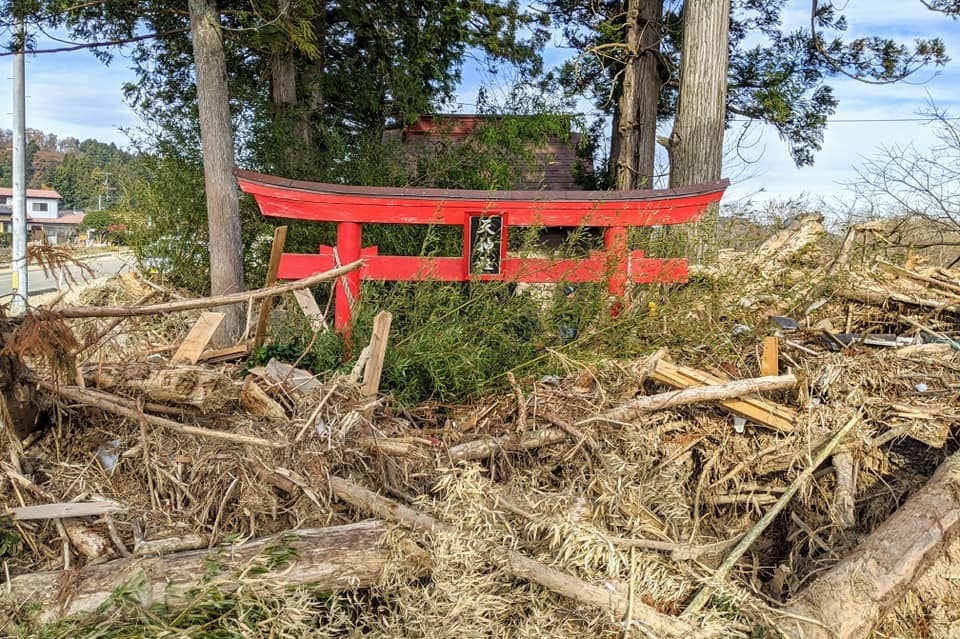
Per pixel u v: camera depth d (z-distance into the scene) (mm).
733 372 4625
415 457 3549
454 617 2764
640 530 3316
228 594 2715
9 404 3367
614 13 12047
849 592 3031
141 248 8445
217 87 6898
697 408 4293
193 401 3621
